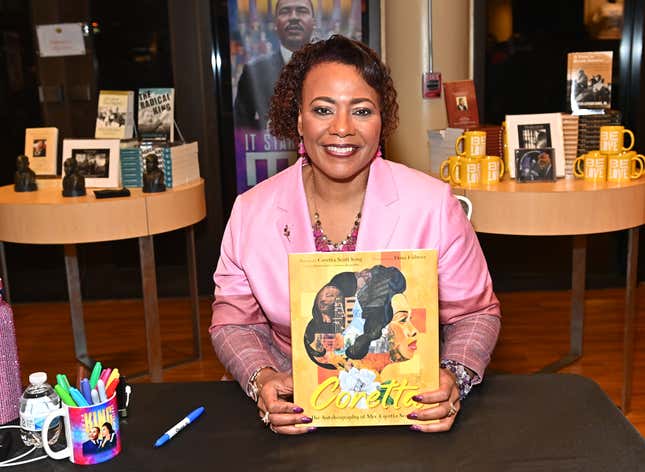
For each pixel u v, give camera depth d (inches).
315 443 42.9
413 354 44.3
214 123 159.3
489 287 56.2
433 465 40.0
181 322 153.9
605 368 121.9
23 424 42.9
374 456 41.1
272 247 54.7
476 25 156.2
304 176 57.7
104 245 167.2
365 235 53.2
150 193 112.5
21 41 156.2
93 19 155.5
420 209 53.6
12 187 123.3
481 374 48.9
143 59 157.3
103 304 166.9
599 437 42.6
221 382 52.2
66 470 40.5
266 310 55.1
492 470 39.3
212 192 162.9
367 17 156.9
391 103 53.5
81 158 120.4
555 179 101.2
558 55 158.9
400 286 44.3
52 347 139.4
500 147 107.1
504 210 94.3
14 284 167.8
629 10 156.5
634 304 102.5
